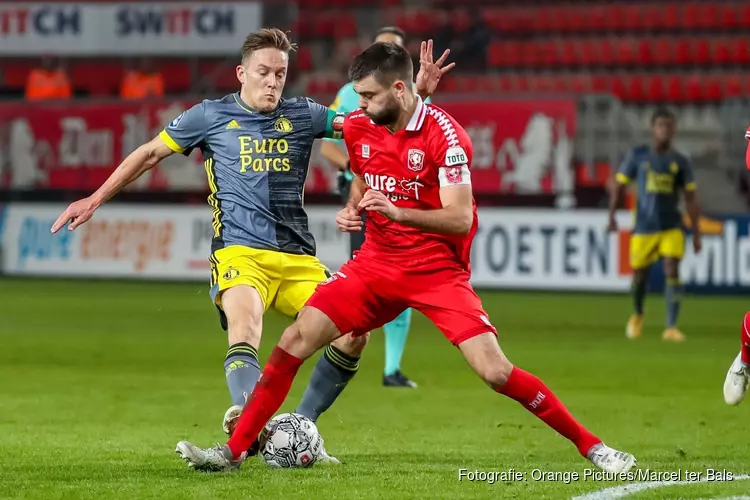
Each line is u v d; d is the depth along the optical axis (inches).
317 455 815.7
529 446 979.3
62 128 3260.3
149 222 3230.8
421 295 776.3
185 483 739.4
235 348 828.0
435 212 741.3
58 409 1198.3
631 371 1605.6
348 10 3905.0
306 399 889.5
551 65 3811.5
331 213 3080.7
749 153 933.8
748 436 1053.8
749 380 932.0
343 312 779.4
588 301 2960.1
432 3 3909.9
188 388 1395.2
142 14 3513.8
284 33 913.5
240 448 773.9
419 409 1230.3
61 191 3324.3
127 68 3668.8
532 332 2176.4
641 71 3784.5
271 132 901.8
